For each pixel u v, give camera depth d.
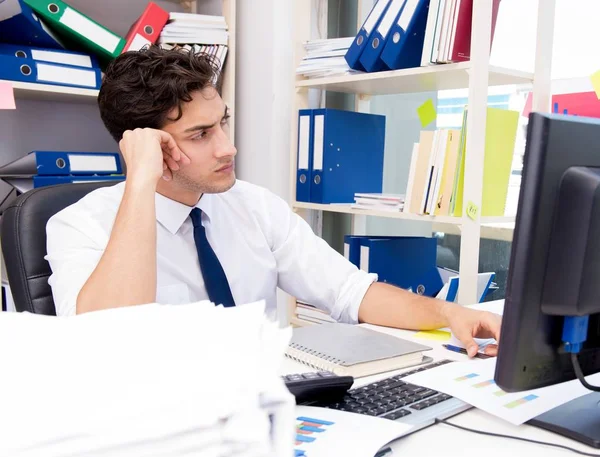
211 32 2.25
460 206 1.61
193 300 1.30
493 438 0.69
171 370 0.32
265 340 0.37
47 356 0.32
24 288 1.15
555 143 0.61
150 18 2.14
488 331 1.05
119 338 0.34
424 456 0.64
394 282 1.90
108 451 0.29
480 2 1.51
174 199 1.29
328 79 1.98
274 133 2.30
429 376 0.88
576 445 0.67
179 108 1.15
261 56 2.33
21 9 1.78
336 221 2.48
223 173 1.23
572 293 0.65
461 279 1.59
